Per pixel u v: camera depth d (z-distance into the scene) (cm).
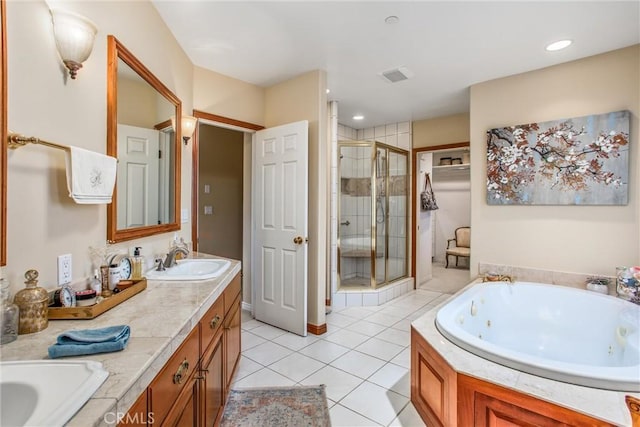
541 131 285
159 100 211
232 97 319
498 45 253
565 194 275
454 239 693
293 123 306
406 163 485
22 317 101
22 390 74
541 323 254
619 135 251
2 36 94
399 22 222
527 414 125
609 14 210
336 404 198
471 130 330
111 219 155
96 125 145
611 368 132
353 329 324
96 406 65
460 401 141
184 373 114
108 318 117
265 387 216
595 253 264
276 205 323
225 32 237
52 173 118
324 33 238
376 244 436
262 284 340
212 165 436
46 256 115
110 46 154
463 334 167
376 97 374
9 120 99
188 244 274
